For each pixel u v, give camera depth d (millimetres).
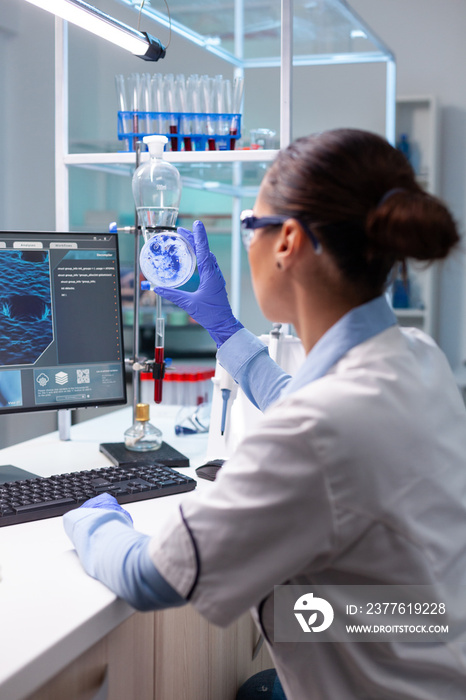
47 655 742
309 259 801
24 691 710
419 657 764
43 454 1633
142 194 1584
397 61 4125
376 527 716
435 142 3977
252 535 707
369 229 742
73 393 1501
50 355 1474
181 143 1845
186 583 732
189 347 3939
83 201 3713
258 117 2756
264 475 707
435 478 755
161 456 1560
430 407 783
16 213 3498
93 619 819
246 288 3398
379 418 722
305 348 871
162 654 1071
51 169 3590
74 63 3395
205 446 1766
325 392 730
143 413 1616
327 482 696
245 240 903
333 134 805
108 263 1549
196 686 1188
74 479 1300
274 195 819
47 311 1472
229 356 1308
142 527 1125
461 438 822
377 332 799
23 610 830
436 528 758
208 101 1841
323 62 2873
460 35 4039
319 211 772
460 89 4066
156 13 2043
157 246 1379
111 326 1552
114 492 1249
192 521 734
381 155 785
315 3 2137
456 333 4184
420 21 4082
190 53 2686
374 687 772
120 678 958
